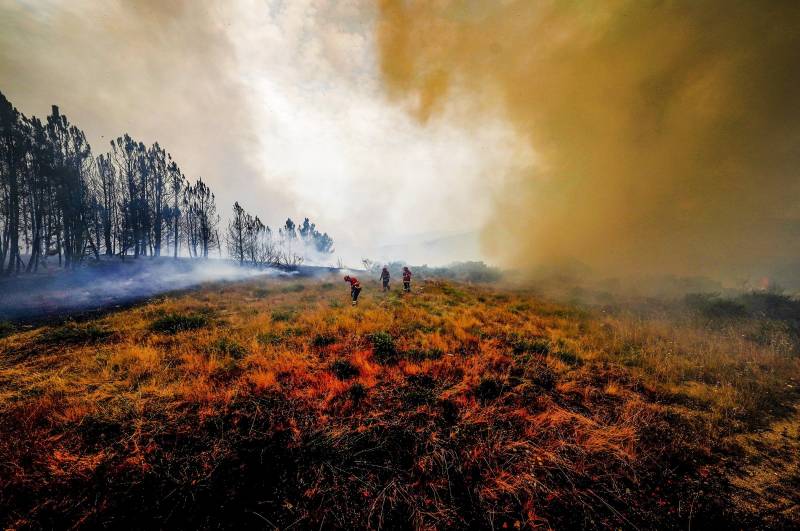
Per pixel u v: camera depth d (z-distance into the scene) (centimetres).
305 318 855
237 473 300
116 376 489
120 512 260
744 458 336
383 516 263
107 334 725
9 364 550
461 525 258
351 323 788
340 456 320
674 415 412
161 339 674
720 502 276
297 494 283
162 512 262
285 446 333
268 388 439
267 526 254
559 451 334
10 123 1770
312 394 425
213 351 584
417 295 1321
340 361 530
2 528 242
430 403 414
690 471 314
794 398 469
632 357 626
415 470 309
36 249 1909
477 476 304
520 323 872
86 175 2228
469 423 373
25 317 965
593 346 686
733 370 562
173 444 331
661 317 952
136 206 2692
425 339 665
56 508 257
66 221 2056
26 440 315
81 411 373
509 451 334
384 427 363
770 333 706
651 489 290
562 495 283
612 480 298
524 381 491
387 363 544
